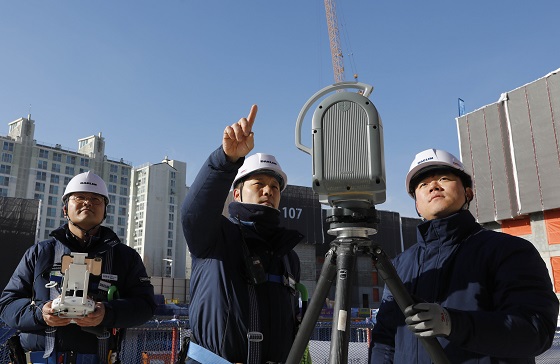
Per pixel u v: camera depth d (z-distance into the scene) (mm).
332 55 84938
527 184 42656
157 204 108875
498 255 1943
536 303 1694
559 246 40344
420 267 2236
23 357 2807
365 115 1369
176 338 8203
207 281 2314
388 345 2328
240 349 2213
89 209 3152
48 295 2885
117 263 3145
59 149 104125
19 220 54812
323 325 8734
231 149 1772
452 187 2271
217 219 2094
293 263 2705
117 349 2975
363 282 62594
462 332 1406
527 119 43625
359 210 1348
